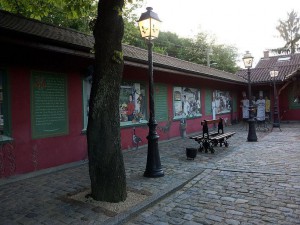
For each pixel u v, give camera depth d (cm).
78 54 739
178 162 841
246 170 733
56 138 811
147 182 637
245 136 1405
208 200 539
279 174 687
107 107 517
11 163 700
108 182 515
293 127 1792
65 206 498
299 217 451
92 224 429
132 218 467
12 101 704
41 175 714
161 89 1282
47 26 859
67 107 843
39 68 765
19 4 892
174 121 1377
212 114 1798
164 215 478
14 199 538
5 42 605
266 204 507
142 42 2600
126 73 1071
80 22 1775
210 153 973
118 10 509
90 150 521
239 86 2262
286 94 2202
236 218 456
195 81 1584
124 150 1059
